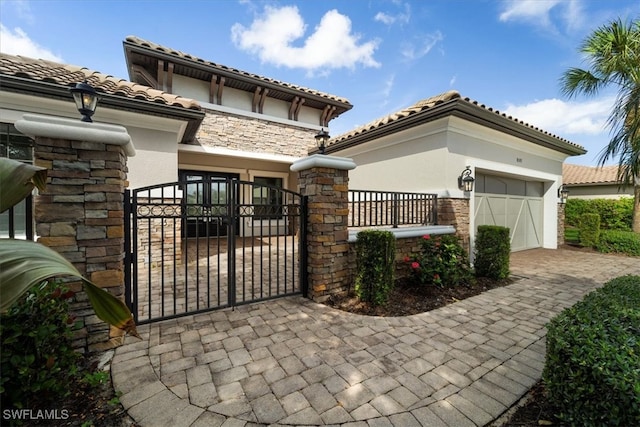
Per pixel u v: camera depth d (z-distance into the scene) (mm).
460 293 5188
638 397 1624
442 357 2988
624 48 5012
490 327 3754
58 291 2438
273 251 8992
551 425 2082
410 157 7516
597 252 10172
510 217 9789
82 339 2998
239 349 3117
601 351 1905
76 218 3029
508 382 2578
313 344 3238
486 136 7711
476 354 3057
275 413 2176
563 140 9383
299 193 5191
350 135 8867
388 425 2074
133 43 7715
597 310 2527
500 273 6027
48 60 6633
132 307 3674
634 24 5027
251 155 10336
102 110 6066
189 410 2193
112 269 3193
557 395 2092
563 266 7789
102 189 3135
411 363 2869
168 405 2244
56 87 5289
